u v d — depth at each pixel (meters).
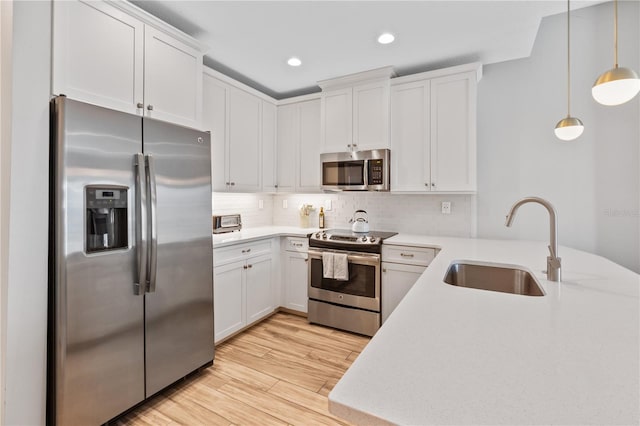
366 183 2.93
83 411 1.48
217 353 2.43
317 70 2.98
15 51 1.32
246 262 2.77
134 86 1.86
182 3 1.96
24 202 1.34
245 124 3.06
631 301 1.07
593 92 1.34
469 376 0.62
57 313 1.41
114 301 1.59
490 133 2.78
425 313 0.97
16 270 1.32
